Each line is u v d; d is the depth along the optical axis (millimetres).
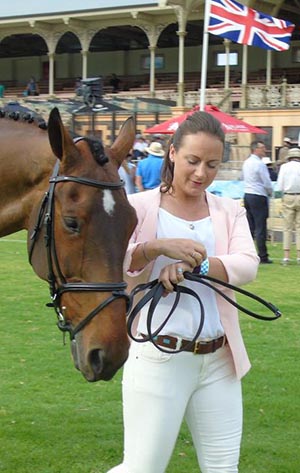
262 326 9930
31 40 47375
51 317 10180
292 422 6637
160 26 38688
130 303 3533
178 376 3807
